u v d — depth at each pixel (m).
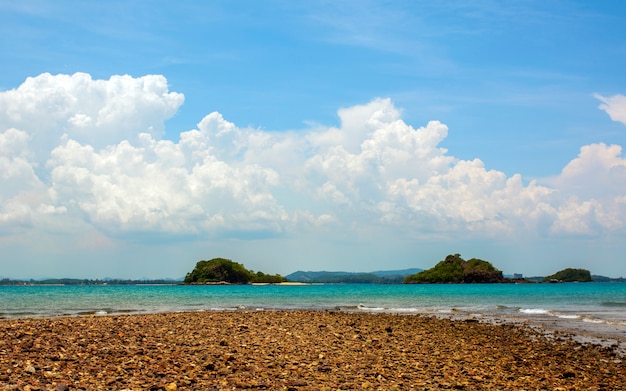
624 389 18.59
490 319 47.00
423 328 36.59
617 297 100.44
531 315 52.12
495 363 22.91
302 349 23.22
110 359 18.11
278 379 16.48
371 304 74.00
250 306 67.00
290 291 149.50
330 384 16.14
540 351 27.38
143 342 22.84
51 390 13.09
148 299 86.44
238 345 23.38
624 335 34.69
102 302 74.25
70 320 34.38
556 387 18.08
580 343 30.75
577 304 74.06
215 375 16.56
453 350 26.44
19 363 16.28
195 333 27.27
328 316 43.59
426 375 18.73
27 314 48.84
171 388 14.28
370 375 17.98
